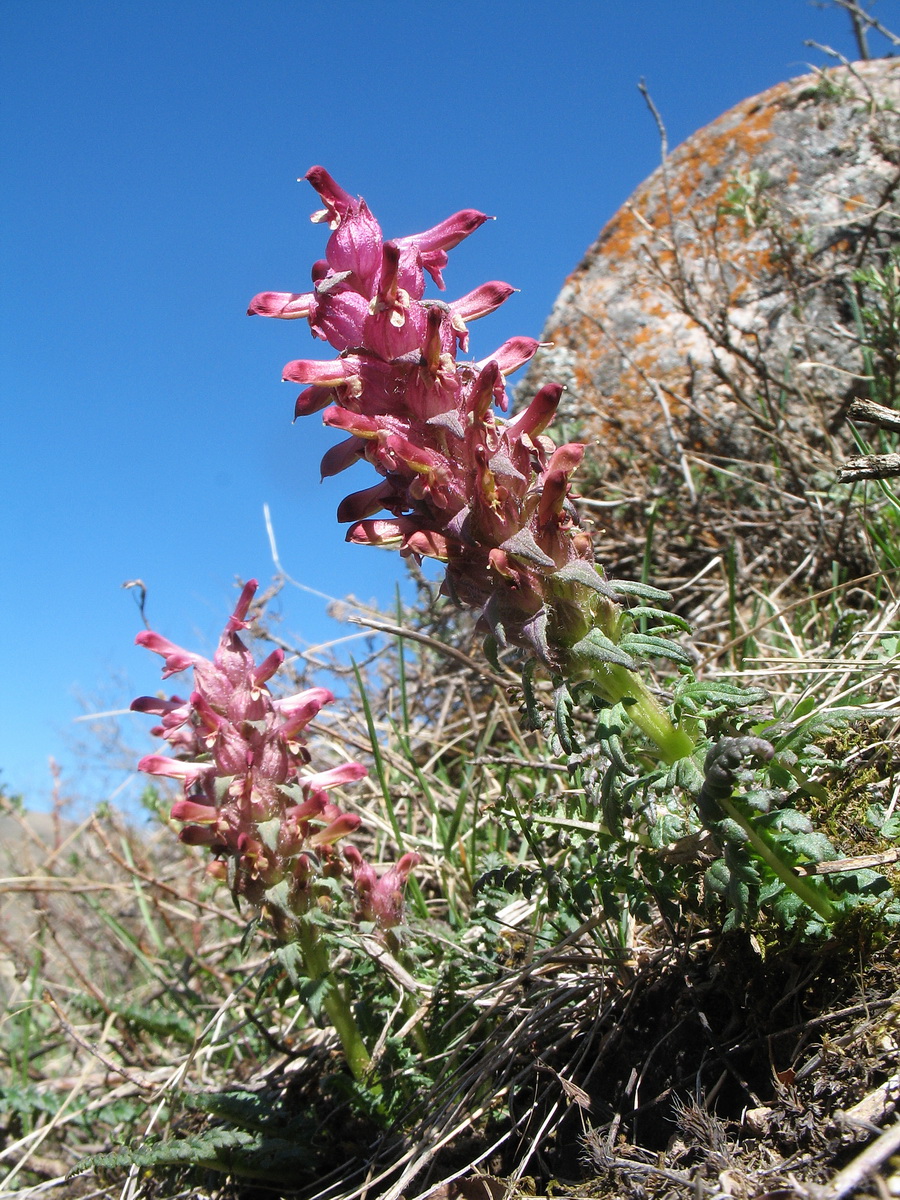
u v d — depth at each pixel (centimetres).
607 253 59
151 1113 28
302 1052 27
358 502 20
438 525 19
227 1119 24
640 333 55
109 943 44
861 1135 16
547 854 27
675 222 57
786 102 56
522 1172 21
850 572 38
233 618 23
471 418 18
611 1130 20
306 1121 25
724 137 57
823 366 42
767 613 37
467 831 34
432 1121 23
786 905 18
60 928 49
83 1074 32
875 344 41
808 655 30
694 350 52
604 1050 22
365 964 25
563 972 25
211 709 22
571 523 19
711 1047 20
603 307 57
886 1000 18
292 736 23
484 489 18
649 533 34
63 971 43
